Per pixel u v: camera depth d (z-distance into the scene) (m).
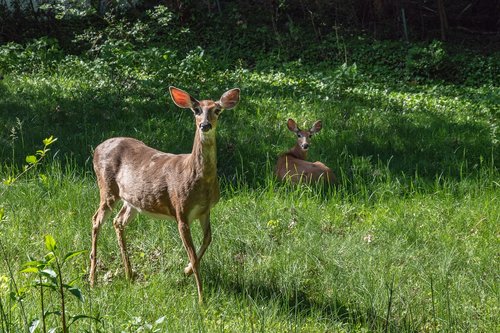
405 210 12.41
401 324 8.51
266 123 18.41
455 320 8.55
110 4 32.88
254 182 13.68
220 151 15.31
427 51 30.45
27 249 10.16
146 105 19.16
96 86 20.88
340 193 13.20
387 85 27.44
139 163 9.67
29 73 23.75
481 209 12.44
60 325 7.49
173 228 10.91
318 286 9.51
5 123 16.88
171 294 9.06
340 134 17.59
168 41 31.66
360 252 10.44
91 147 14.26
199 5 35.72
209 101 9.22
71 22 30.73
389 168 15.02
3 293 8.30
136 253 10.38
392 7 36.25
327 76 25.89
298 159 14.33
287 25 34.84
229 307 8.75
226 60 29.78
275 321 8.39
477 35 37.22
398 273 9.80
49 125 17.16
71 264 9.92
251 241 10.79
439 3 35.53
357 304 8.95
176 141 16.19
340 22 35.25
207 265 9.84
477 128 19.25
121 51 23.97
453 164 15.45
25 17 30.42
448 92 26.39
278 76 25.36
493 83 29.50
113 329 7.49
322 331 8.31
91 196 12.00
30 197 11.81
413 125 19.05
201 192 9.05
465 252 10.73
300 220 11.71
